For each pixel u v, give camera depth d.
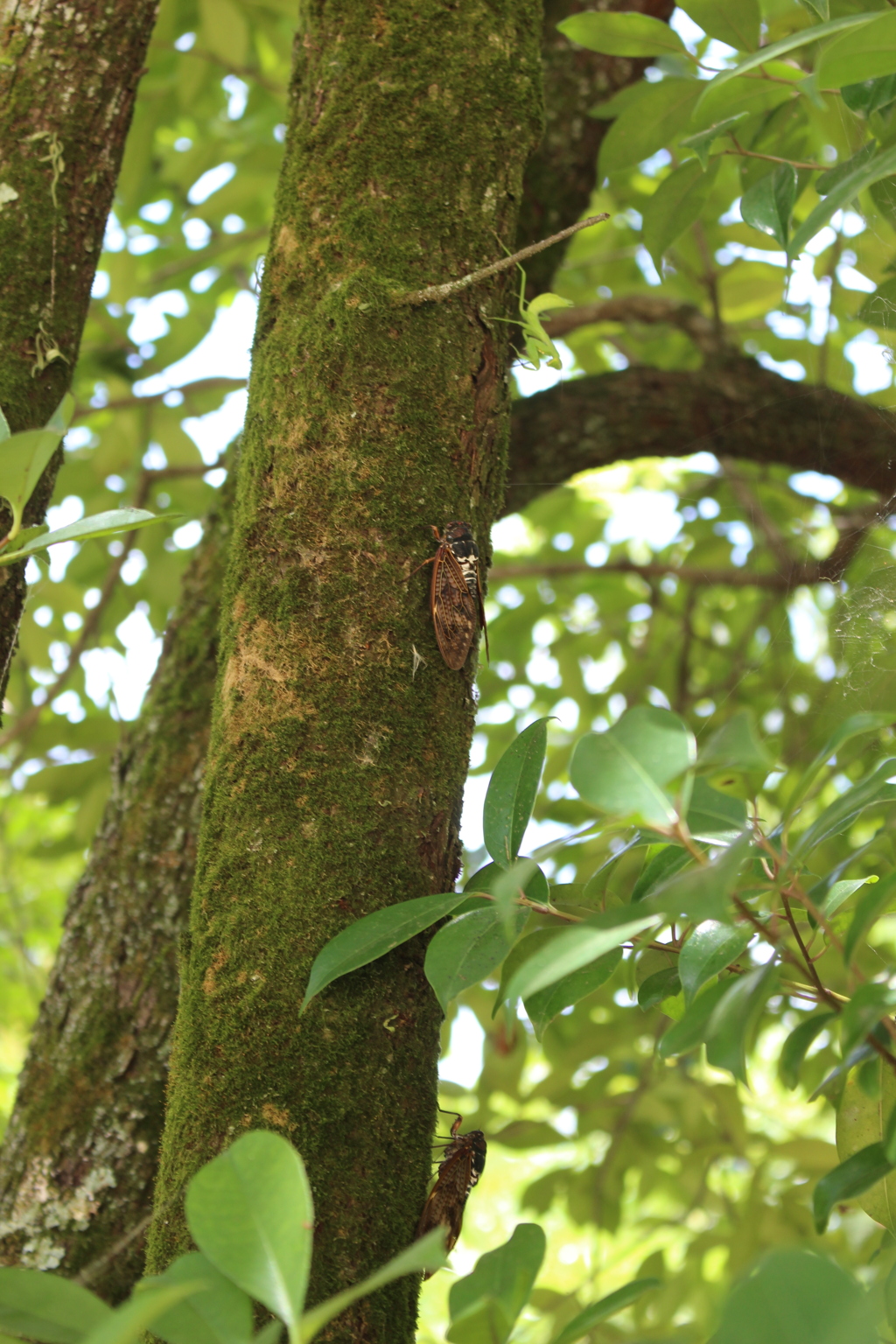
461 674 1.84
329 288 1.85
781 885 1.75
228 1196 1.67
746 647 3.82
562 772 3.58
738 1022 1.72
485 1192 5.14
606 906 1.87
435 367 1.85
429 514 1.83
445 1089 2.96
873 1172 1.75
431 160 1.86
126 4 1.97
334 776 1.81
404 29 1.88
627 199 3.37
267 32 2.77
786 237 1.94
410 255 1.85
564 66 2.42
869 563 2.42
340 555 1.83
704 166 1.96
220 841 1.81
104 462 3.05
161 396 3.02
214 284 3.58
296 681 1.82
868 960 2.45
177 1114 1.79
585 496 4.30
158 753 2.14
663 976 1.86
